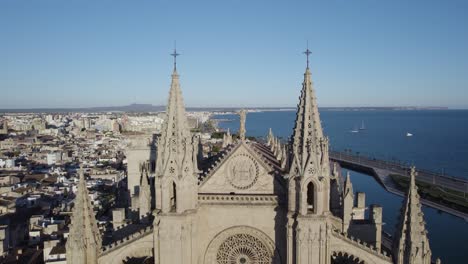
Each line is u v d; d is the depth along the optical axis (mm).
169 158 58375
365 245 59062
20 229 141125
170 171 58375
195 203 60438
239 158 63062
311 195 61844
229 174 63219
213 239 62594
